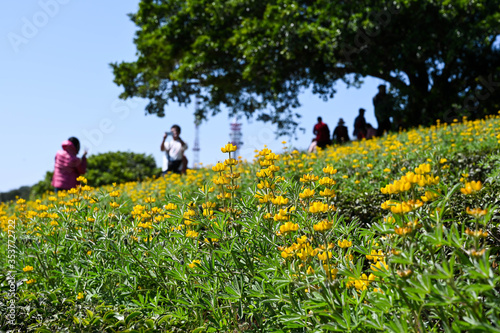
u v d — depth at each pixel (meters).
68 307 2.64
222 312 2.33
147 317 2.40
